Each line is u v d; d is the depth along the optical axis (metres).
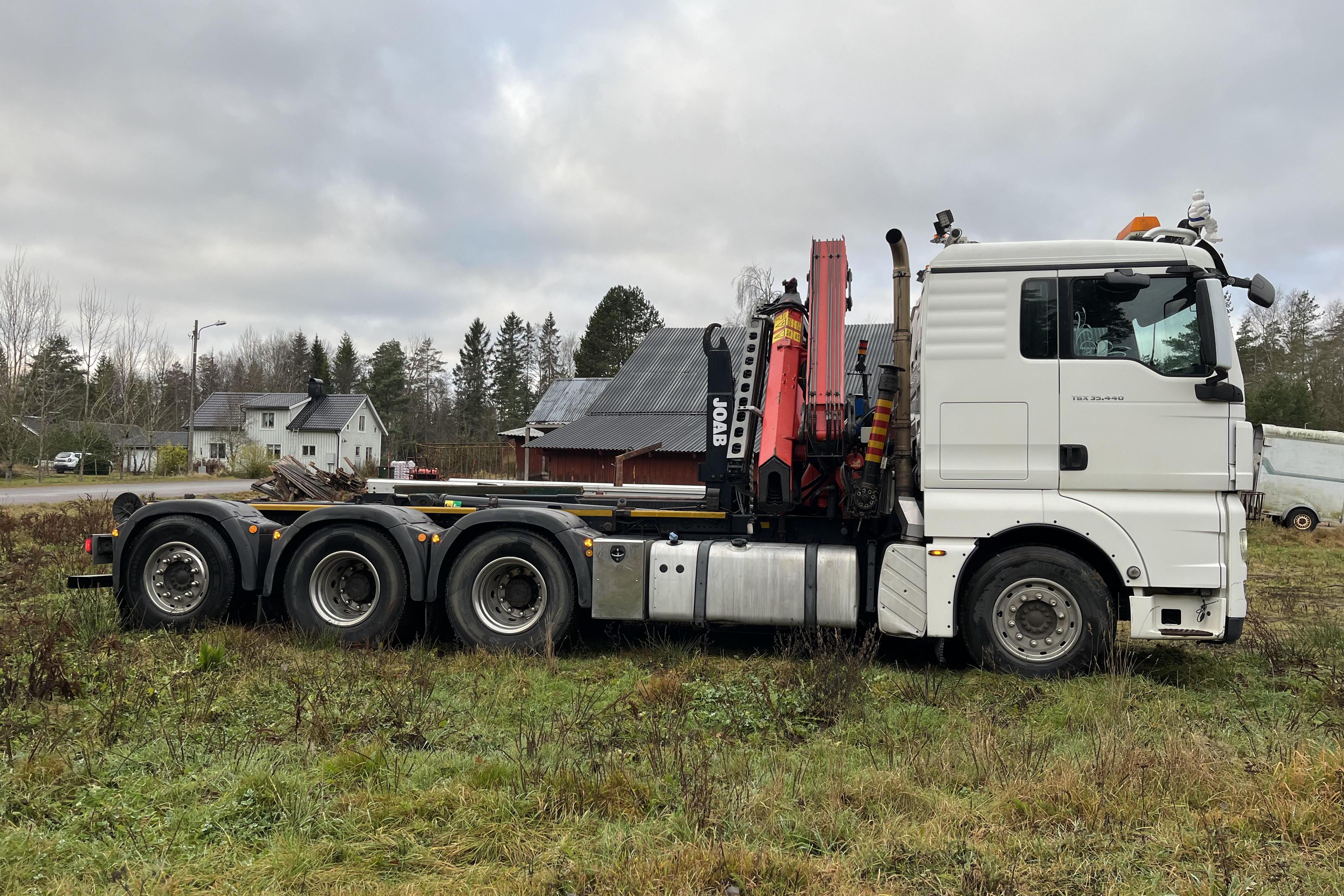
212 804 3.64
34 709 4.94
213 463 52.81
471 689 5.51
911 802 3.65
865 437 6.81
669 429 26.75
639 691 5.46
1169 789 3.71
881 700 5.40
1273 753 4.22
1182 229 6.19
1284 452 23.06
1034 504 5.92
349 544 6.83
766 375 7.20
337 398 66.31
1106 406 5.88
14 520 16.67
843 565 6.29
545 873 3.04
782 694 5.32
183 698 5.18
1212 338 5.62
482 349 87.81
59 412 44.91
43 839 3.32
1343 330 46.94
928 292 6.14
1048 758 4.18
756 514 6.96
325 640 6.71
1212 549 5.70
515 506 7.50
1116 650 5.95
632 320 70.69
